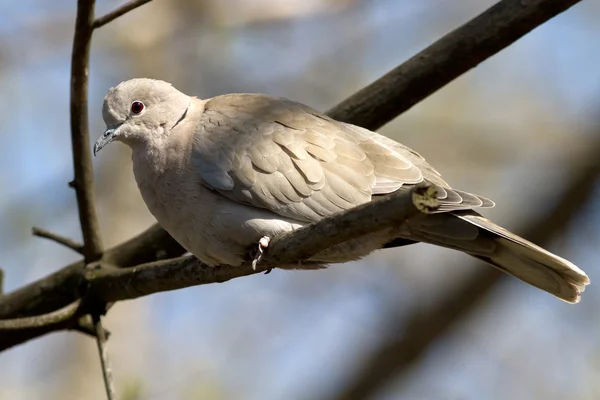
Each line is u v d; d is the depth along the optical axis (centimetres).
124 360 1502
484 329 1533
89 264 1073
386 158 948
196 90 1630
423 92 1054
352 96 1074
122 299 1040
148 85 995
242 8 1641
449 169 1631
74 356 1530
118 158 1638
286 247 813
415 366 1462
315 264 941
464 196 876
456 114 1638
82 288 1063
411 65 1050
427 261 1535
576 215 1397
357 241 907
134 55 1638
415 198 677
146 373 1502
